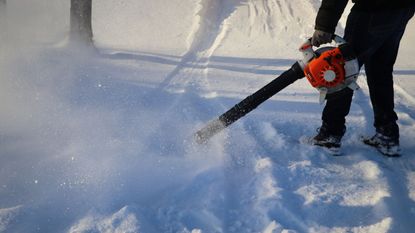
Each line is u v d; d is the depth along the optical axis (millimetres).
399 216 2609
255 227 2441
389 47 3135
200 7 7863
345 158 3270
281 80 2939
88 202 2531
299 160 3188
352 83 2881
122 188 2678
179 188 2727
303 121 3818
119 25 7129
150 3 8266
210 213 2492
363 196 2773
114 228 2291
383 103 3271
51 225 2340
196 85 4637
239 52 5930
